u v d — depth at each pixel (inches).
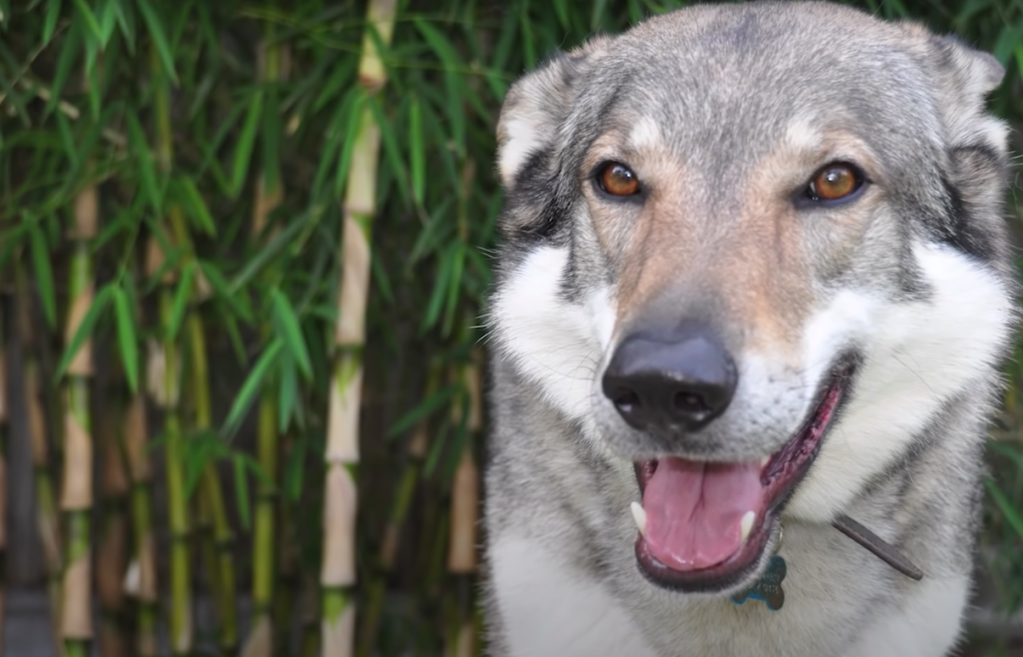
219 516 45.4
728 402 31.5
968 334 34.9
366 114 40.4
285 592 47.2
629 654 36.3
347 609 41.6
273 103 41.8
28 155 44.3
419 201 39.6
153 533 45.4
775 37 34.9
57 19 40.7
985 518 44.6
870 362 34.4
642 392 31.5
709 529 33.1
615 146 34.6
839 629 36.0
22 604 50.3
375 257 41.9
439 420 47.2
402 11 41.2
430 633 47.5
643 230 33.8
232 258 48.3
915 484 35.8
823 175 33.9
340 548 41.4
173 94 45.5
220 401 48.8
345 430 41.2
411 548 51.3
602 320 34.3
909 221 34.7
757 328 32.0
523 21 40.8
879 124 34.5
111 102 41.9
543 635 36.5
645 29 36.8
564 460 36.4
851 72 34.7
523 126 37.9
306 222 41.3
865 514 35.6
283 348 40.4
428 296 46.6
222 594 45.8
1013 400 42.4
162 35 39.2
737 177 33.6
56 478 46.6
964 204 36.0
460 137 40.1
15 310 46.7
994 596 48.3
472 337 44.1
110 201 43.7
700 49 35.1
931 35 36.9
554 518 36.5
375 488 49.4
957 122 36.5
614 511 35.9
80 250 42.0
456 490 44.3
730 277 32.3
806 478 34.5
